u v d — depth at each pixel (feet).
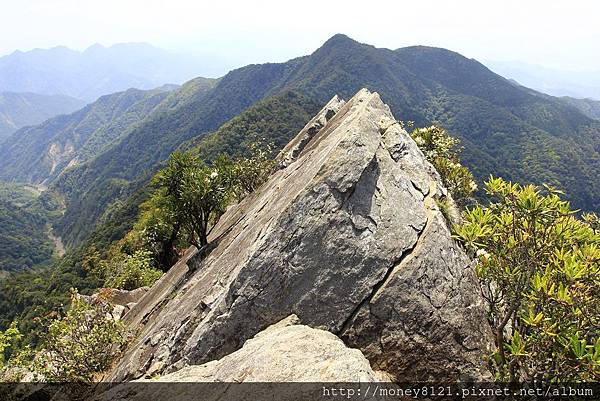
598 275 19.58
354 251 24.44
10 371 35.63
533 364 20.67
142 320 43.39
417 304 23.52
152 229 85.10
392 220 25.46
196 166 56.70
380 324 23.34
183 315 30.12
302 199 25.52
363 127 27.94
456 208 31.73
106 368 36.29
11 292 237.04
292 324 23.75
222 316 25.53
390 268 24.26
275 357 18.37
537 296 19.67
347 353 18.12
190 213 53.93
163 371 27.20
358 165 25.98
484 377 22.47
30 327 163.63
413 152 32.17
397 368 22.85
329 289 24.09
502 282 22.62
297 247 24.88
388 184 26.73
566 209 21.99
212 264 37.52
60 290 197.06
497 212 25.16
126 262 90.68
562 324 19.34
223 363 20.63
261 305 24.82
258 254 25.35
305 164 36.94
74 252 280.10
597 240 22.33
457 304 24.13
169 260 88.99
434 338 23.18
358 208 25.34
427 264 24.36
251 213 43.55
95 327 36.81
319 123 71.15
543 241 21.75
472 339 23.47
